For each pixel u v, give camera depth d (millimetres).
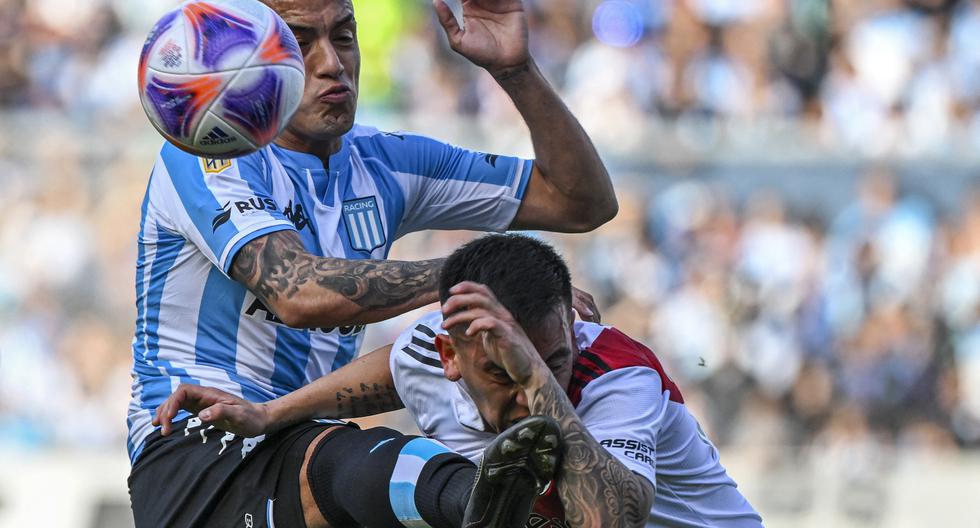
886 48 41750
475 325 11188
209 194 13758
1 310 34312
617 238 35531
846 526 32719
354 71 14445
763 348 34875
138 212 34844
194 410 13148
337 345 14914
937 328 35000
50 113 37438
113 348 34250
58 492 32531
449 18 14586
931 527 32562
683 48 41656
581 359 12719
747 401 34594
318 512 13383
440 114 40562
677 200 35812
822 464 33344
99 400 33875
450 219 15945
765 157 35906
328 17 14000
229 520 13906
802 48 42156
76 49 42688
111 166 35125
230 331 14352
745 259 35438
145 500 14453
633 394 12477
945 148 35844
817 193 35844
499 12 14812
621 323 35094
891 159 35875
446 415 13367
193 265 14297
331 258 13477
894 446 33844
